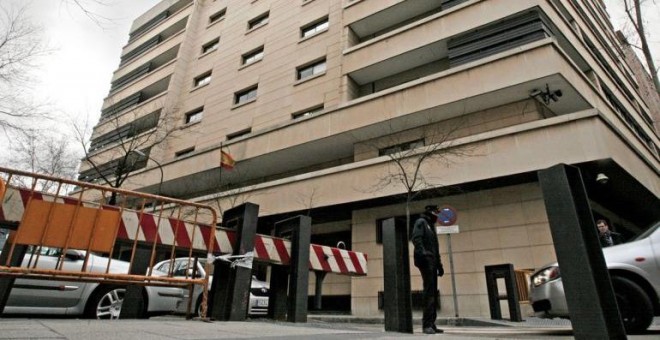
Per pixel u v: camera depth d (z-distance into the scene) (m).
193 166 20.34
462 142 12.40
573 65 13.29
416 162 13.08
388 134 15.67
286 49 21.59
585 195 2.82
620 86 21.58
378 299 13.11
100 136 29.97
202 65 26.59
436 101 13.99
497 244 11.77
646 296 4.25
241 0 27.23
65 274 3.93
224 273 5.26
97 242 4.25
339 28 19.75
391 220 4.62
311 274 15.78
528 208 11.63
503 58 13.22
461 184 12.14
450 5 16.52
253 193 16.83
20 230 3.86
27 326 2.73
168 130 23.58
